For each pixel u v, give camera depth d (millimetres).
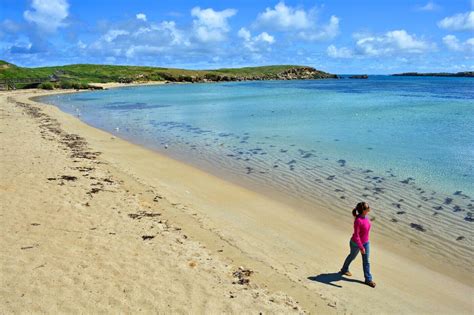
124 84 129875
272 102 61938
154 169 20094
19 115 39281
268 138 29219
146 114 45906
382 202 15477
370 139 28422
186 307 7883
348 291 9305
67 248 9922
